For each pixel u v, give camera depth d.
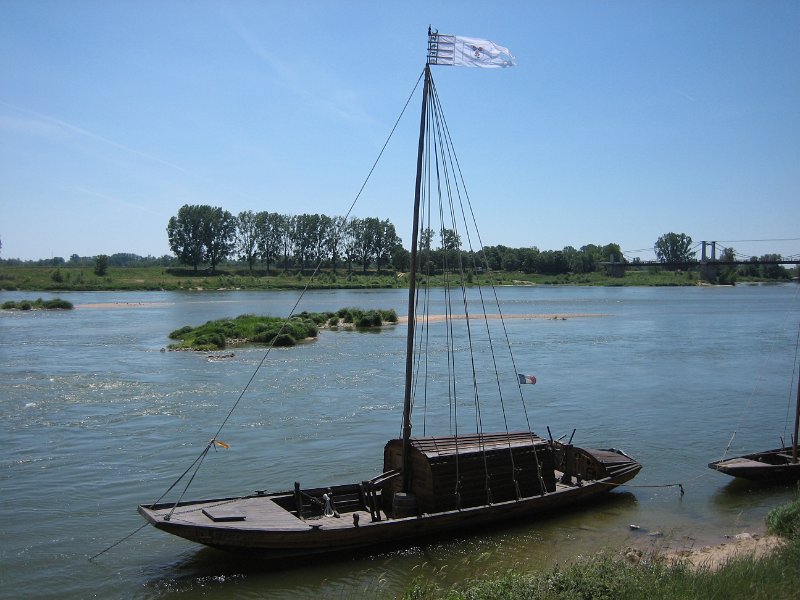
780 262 155.12
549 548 18.56
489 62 20.64
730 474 23.95
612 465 23.12
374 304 123.50
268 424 32.81
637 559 16.61
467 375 47.72
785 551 14.66
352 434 31.11
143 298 144.00
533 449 20.86
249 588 16.39
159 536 19.62
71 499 22.67
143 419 33.62
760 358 57.41
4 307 110.56
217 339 60.94
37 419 33.44
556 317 101.06
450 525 19.06
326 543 17.48
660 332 79.50
